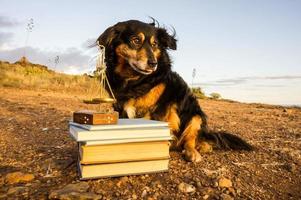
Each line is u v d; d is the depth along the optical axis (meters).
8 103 2.67
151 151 0.80
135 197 0.71
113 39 1.20
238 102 4.95
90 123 0.76
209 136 1.18
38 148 1.13
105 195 0.72
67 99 3.48
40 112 2.17
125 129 0.76
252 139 1.41
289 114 2.84
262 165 1.00
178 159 1.02
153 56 1.10
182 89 1.16
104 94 1.12
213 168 0.94
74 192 0.71
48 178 0.82
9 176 0.81
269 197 0.76
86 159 0.75
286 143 1.32
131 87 1.12
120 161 0.77
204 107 3.52
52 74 6.83
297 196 0.78
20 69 6.59
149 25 1.23
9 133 1.40
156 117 1.11
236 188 0.79
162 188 0.76
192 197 0.72
